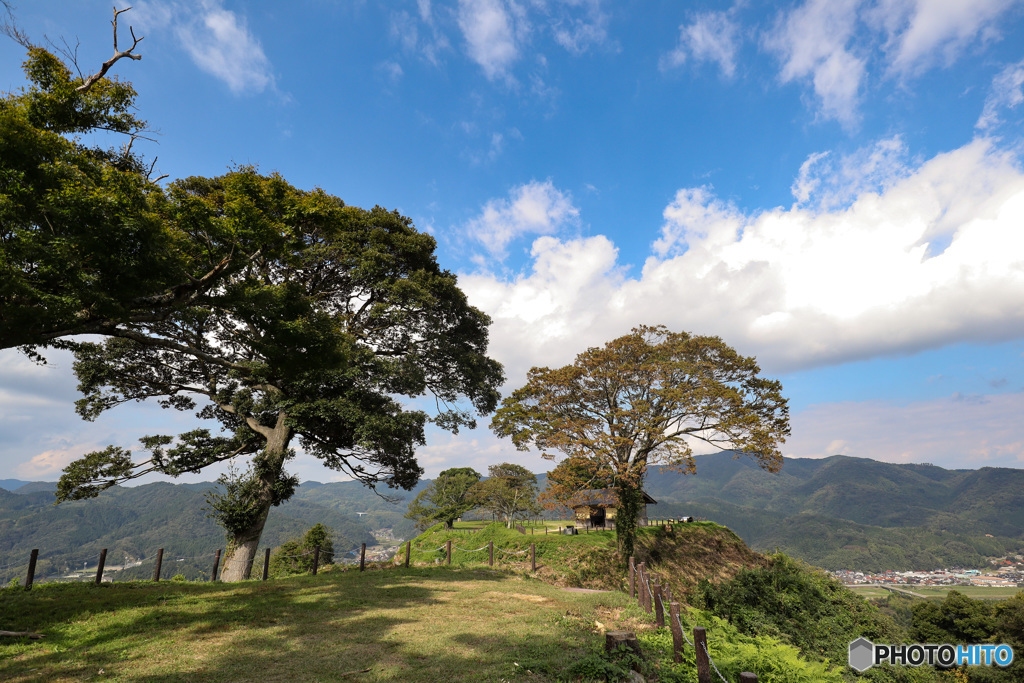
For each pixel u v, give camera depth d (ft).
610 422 104.94
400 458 76.43
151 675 23.13
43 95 32.94
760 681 27.09
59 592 44.19
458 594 46.52
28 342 31.09
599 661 24.45
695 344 104.42
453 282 82.89
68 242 28.22
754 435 92.63
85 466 65.16
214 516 66.54
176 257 33.81
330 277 75.05
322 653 26.99
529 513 180.86
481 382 84.33
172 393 76.79
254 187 36.29
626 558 96.99
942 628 133.49
